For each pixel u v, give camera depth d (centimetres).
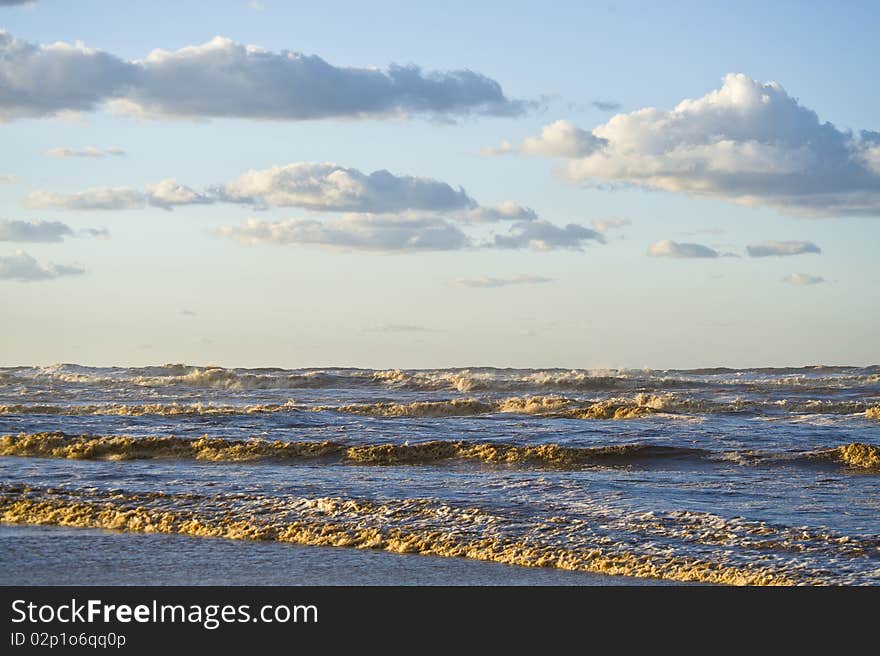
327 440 3850
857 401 6406
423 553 2008
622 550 1953
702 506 2405
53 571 1856
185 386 8694
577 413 5022
